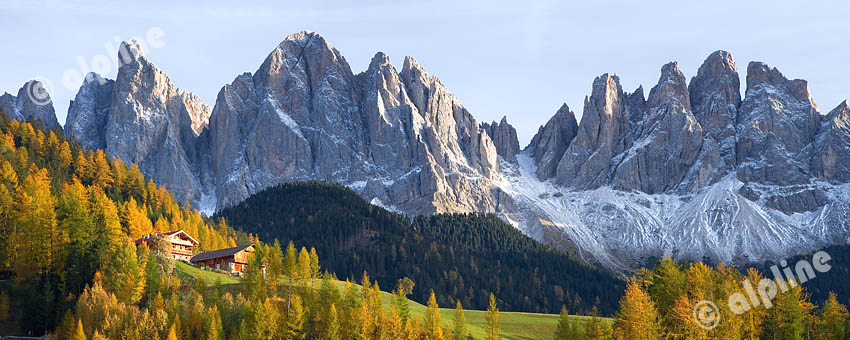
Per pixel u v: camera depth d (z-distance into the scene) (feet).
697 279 489.67
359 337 490.08
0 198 589.73
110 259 534.78
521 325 624.18
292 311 495.41
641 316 448.24
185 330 463.01
